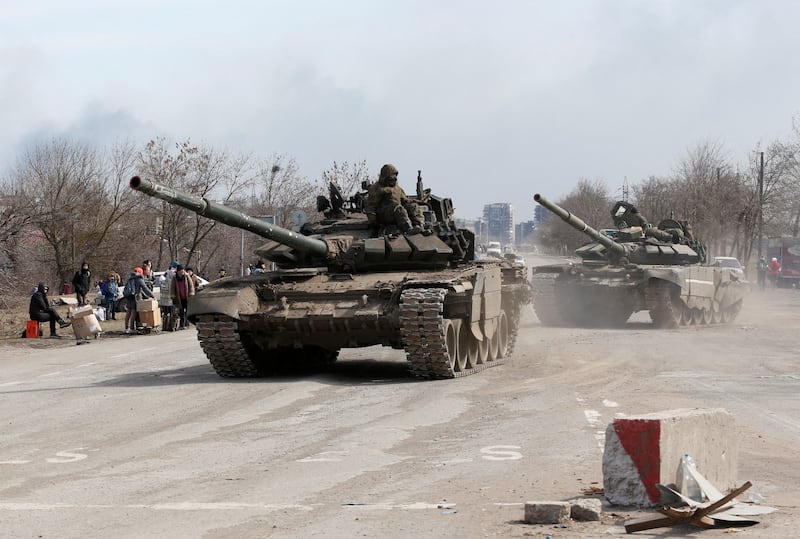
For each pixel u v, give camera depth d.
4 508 9.10
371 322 18.94
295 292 19.53
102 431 13.67
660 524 7.91
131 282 34.16
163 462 11.34
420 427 13.58
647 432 8.61
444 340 18.55
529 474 10.31
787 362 22.22
